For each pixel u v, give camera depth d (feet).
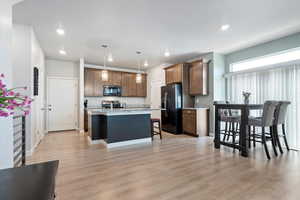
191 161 8.97
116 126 12.16
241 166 8.23
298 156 9.71
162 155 10.02
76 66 18.93
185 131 16.53
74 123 18.85
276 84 12.19
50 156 9.77
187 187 6.26
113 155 10.02
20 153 8.13
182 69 17.01
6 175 2.91
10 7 5.65
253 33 11.10
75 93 18.89
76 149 11.30
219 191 5.97
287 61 11.53
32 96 10.18
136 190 6.05
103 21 9.36
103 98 20.93
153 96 21.77
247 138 10.74
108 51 15.01
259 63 13.48
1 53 5.18
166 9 8.13
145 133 13.46
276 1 7.49
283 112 10.60
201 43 13.01
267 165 8.34
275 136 10.61
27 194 2.32
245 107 9.89
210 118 15.69
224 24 9.78
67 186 6.30
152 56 16.74
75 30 10.53
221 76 15.80
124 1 7.44
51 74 17.57
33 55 10.64
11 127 5.59
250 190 6.02
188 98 17.43
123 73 21.43
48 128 17.46
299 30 10.66
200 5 7.79
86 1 7.43
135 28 10.28
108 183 6.55
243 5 7.80
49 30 10.54
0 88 2.83
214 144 11.99
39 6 7.82
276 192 5.88
